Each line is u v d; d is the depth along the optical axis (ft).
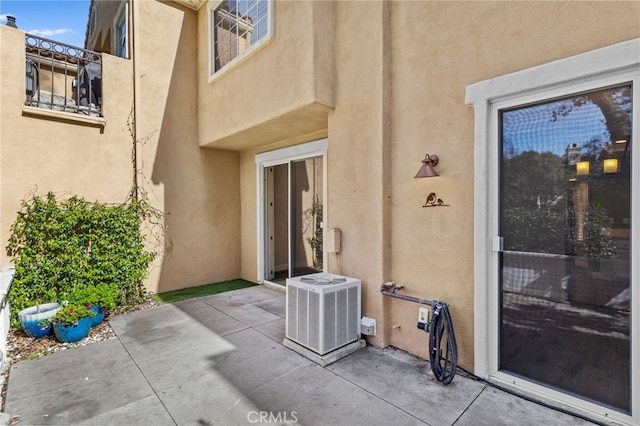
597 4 8.77
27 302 16.85
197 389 10.78
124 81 21.30
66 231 18.28
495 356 10.88
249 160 26.25
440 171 12.05
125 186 21.26
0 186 16.83
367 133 13.96
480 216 10.86
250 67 18.66
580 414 9.09
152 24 22.38
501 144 10.80
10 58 17.20
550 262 9.89
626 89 8.57
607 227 8.93
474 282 11.12
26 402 10.18
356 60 14.40
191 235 24.52
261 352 13.43
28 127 17.79
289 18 15.79
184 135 24.06
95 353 13.53
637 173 8.35
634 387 8.41
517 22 10.18
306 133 20.57
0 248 16.71
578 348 9.41
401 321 13.38
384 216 13.43
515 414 9.30
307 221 21.58
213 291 23.26
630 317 8.54
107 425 9.09
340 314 13.00
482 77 10.96
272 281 24.88
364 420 9.12
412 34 12.91
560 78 9.23
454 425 8.88
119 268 19.94
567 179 9.58
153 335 15.38
